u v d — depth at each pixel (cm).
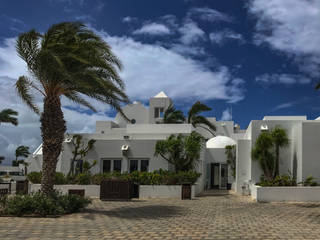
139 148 2211
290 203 1540
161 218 1119
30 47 1232
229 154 2658
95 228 915
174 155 2097
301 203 1538
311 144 1731
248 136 2305
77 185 1972
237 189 2170
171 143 2055
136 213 1250
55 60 1148
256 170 1930
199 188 2306
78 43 1227
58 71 1182
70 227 930
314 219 1088
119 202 1666
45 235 813
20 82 1210
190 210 1341
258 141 1803
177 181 1956
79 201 1293
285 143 1784
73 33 1259
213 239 771
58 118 1288
